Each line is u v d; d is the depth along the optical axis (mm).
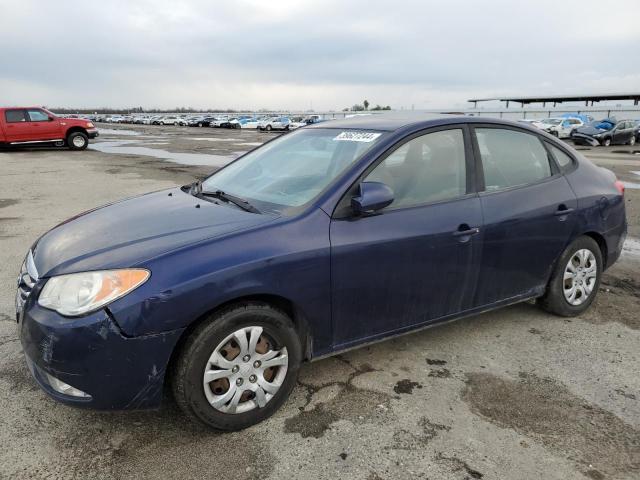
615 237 4270
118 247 2580
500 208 3441
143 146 25016
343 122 3754
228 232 2641
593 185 4086
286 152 3676
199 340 2453
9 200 9344
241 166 3871
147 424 2711
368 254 2879
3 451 2480
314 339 2865
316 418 2775
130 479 2318
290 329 2719
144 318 2324
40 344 2350
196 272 2414
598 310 4293
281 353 2730
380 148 3086
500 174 3578
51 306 2385
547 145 3947
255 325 2609
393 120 3506
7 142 20609
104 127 62812
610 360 3453
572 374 3266
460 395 3008
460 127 3469
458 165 3383
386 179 3062
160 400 2471
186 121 69625
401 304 3113
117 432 2641
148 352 2361
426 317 3270
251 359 2631
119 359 2332
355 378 3178
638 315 4203
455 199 3283
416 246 3045
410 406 2891
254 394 2674
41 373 2457
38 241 3102
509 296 3682
